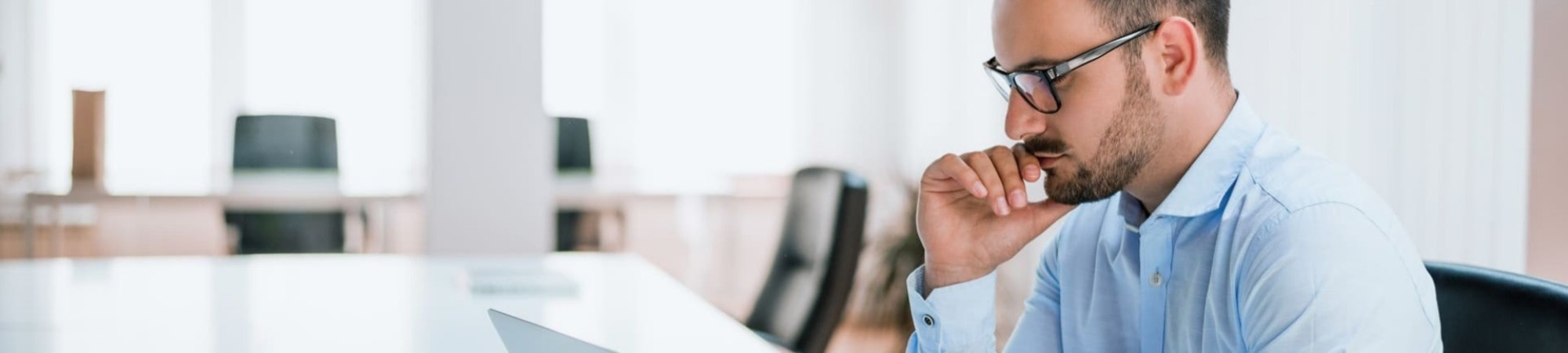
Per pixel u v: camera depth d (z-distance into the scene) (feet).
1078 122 3.54
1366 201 3.34
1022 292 15.15
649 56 15.56
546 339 3.83
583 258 8.77
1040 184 14.16
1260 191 3.46
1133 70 3.46
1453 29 12.19
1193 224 3.72
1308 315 3.12
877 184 15.98
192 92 14.62
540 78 13.57
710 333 5.30
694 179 15.76
